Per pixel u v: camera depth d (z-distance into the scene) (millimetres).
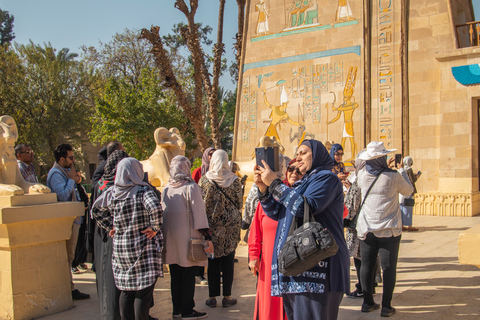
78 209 4879
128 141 25562
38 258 4551
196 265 4355
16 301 4309
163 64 17641
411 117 14352
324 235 2508
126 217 3689
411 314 4406
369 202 4328
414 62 14398
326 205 2748
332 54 16078
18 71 31031
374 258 4445
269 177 2816
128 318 3744
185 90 30125
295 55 16969
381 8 15148
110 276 3938
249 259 3658
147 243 3711
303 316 2715
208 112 34031
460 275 5887
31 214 4332
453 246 8000
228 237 4789
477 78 12836
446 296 4980
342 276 2766
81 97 32875
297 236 2578
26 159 5727
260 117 17734
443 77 13562
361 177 4438
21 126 30047
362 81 15312
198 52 19078
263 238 3418
